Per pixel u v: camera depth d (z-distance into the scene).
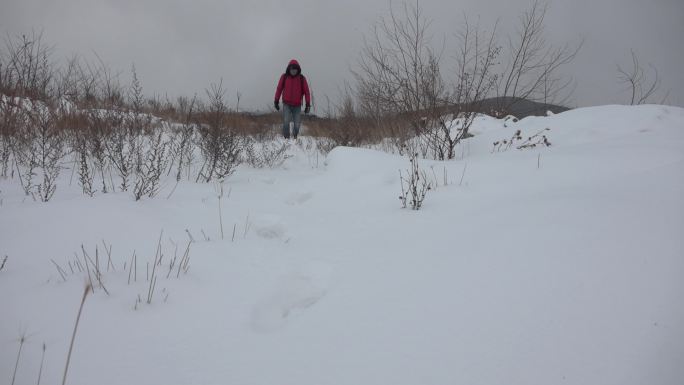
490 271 1.25
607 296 1.01
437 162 3.43
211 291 1.49
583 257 1.21
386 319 1.14
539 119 4.75
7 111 3.71
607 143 3.32
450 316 1.07
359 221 2.27
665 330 0.87
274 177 4.19
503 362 0.87
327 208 2.75
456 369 0.88
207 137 4.29
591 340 0.88
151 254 1.79
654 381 0.75
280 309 1.37
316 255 1.81
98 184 3.04
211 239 2.09
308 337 1.13
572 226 1.43
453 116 4.33
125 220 2.13
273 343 1.13
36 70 4.57
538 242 1.36
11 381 0.95
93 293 1.39
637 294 1.00
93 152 3.38
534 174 2.59
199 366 1.04
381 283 1.38
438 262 1.43
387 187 2.95
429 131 4.36
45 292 1.38
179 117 6.27
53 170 3.21
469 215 1.94
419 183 2.82
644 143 3.08
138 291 1.43
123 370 1.02
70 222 2.00
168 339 1.16
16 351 1.06
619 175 2.14
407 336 1.04
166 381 0.98
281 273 1.67
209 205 2.78
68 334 1.16
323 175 3.84
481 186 2.55
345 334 1.11
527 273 1.18
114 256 1.73
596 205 1.61
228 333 1.21
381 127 5.76
